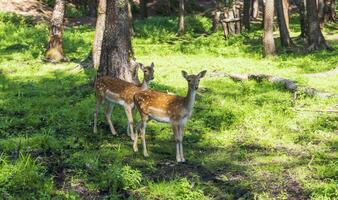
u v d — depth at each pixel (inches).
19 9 1487.5
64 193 327.3
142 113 396.5
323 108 530.9
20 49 957.8
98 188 336.5
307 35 992.2
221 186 348.2
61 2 857.5
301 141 439.8
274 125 482.0
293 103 549.3
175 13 1791.3
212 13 1646.2
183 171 372.5
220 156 406.6
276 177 362.9
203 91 624.4
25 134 451.2
